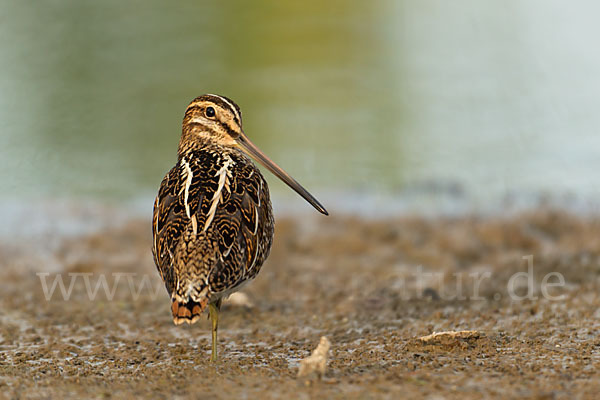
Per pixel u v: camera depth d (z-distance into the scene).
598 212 14.52
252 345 8.92
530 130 19.55
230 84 22.92
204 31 28.59
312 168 17.53
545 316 9.24
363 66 24.84
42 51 25.91
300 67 24.69
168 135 19.45
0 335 9.45
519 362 7.44
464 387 6.60
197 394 6.57
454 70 24.56
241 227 7.37
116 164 17.89
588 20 30.42
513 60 25.58
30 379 7.37
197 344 9.09
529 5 33.22
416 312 10.02
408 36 28.66
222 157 8.19
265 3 33.19
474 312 9.73
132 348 8.90
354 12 32.22
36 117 20.45
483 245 13.23
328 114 20.70
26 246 13.71
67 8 31.86
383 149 18.56
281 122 20.11
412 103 21.67
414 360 7.65
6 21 29.58
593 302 9.70
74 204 15.90
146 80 23.22
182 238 7.10
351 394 6.45
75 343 9.15
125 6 32.41
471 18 31.30
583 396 6.33
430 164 17.61
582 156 17.91
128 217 15.27
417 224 14.27
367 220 14.56
